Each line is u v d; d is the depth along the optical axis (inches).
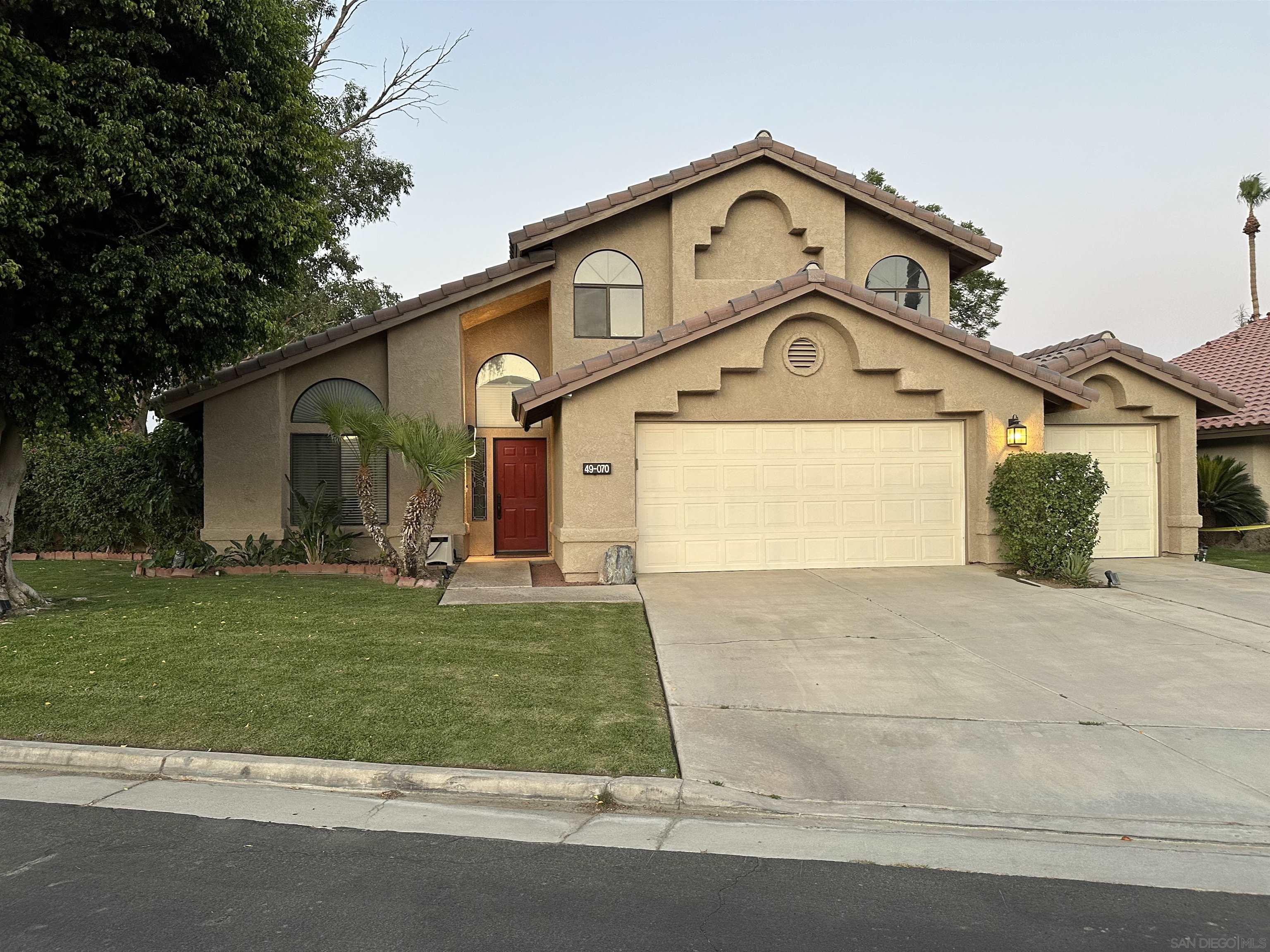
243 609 373.7
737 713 247.3
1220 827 181.0
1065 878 158.7
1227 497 637.9
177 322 360.5
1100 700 259.6
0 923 136.3
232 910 141.8
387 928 136.5
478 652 303.7
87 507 591.2
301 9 440.1
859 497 502.6
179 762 208.4
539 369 621.9
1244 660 300.2
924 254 621.3
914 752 219.6
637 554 486.6
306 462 556.4
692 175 575.8
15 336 343.0
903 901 148.7
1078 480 449.1
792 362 492.1
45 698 247.8
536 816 187.3
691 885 153.9
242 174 366.6
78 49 328.5
